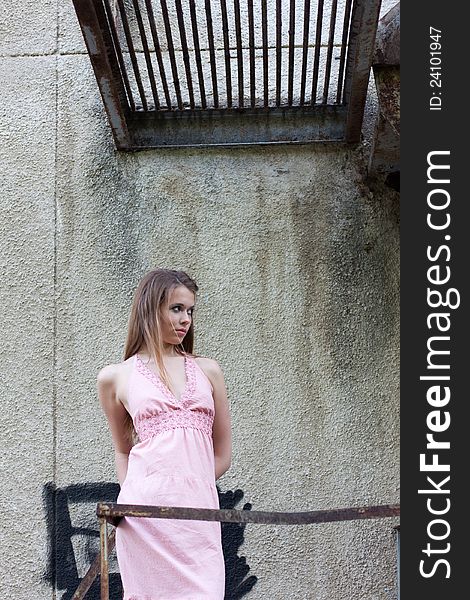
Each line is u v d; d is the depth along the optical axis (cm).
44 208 409
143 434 273
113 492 369
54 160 417
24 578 360
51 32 439
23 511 368
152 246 403
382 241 405
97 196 411
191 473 265
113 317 392
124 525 264
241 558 362
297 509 368
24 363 387
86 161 416
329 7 431
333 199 410
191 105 407
